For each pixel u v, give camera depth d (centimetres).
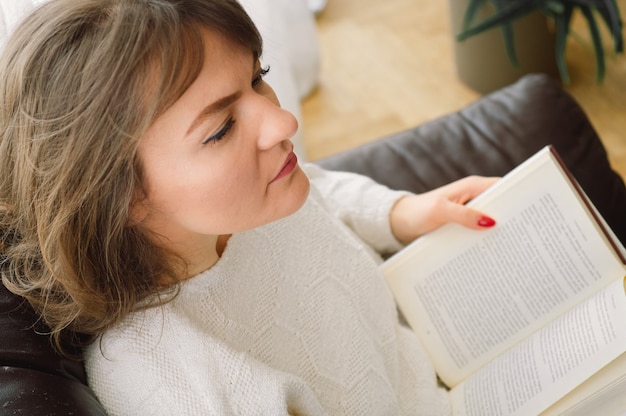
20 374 67
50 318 72
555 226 91
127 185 64
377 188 108
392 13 248
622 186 118
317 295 88
